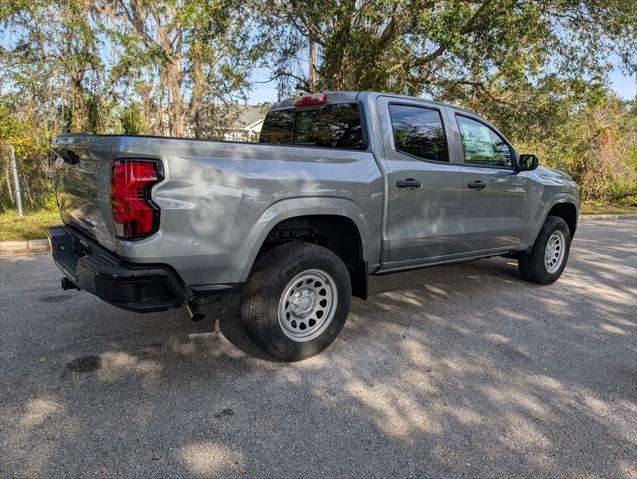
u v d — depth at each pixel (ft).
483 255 15.92
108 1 38.60
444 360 11.63
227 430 8.56
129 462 7.64
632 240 31.78
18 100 34.96
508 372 11.08
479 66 36.32
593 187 60.70
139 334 12.71
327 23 35.86
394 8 31.96
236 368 10.94
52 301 15.33
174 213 9.05
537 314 15.15
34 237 25.50
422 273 20.13
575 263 23.35
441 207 13.94
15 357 11.25
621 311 15.70
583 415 9.36
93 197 9.88
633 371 11.29
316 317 11.51
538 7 33.55
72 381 10.16
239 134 54.19
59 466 7.52
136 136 8.87
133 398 9.55
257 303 10.47
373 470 7.61
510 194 16.10
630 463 7.96
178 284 9.34
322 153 11.15
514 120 43.75
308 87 41.86
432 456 7.98
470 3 33.27
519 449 8.24
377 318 14.46
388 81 38.99
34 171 36.24
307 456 7.91
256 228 9.97
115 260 9.42
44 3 32.55
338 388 10.15
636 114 63.21
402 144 13.12
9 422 8.65
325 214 11.05
